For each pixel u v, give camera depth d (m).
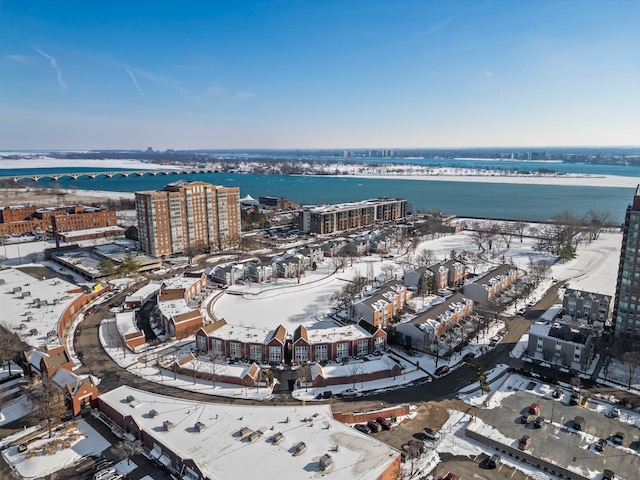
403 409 113.00
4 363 139.88
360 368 131.25
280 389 126.38
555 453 96.62
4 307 174.62
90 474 91.19
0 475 91.19
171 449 90.56
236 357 144.62
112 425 106.56
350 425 107.94
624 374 132.75
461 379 131.00
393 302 176.50
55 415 105.38
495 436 102.62
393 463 87.69
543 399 118.62
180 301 176.62
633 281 141.75
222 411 103.75
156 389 126.50
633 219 139.38
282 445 91.19
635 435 103.06
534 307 187.62
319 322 172.50
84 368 137.25
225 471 83.94
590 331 146.50
